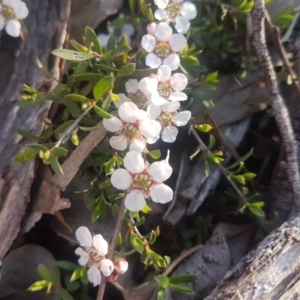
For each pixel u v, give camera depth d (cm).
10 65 11
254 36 11
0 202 11
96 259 9
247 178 12
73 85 11
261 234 12
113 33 12
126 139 9
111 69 10
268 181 13
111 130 9
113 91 11
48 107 11
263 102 13
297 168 11
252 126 13
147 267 12
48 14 11
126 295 11
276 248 10
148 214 13
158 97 9
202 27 12
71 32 12
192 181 13
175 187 13
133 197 9
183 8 10
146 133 9
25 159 10
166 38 10
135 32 12
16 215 11
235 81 13
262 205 12
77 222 12
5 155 11
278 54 12
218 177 13
